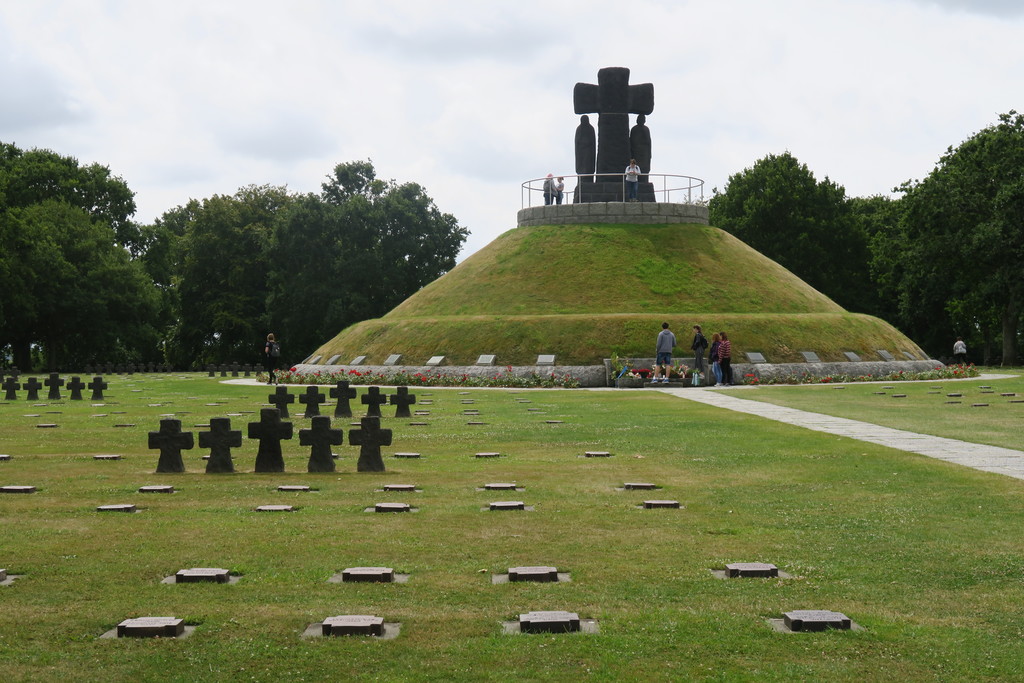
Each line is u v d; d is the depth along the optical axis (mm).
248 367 79875
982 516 12117
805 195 90375
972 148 75125
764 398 34906
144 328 88188
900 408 29484
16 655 7098
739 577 9219
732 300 56938
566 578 9211
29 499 13820
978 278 77000
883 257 86625
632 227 63406
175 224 120875
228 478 15922
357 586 8898
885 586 8836
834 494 13891
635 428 23844
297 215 92875
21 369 86312
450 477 15898
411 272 98188
